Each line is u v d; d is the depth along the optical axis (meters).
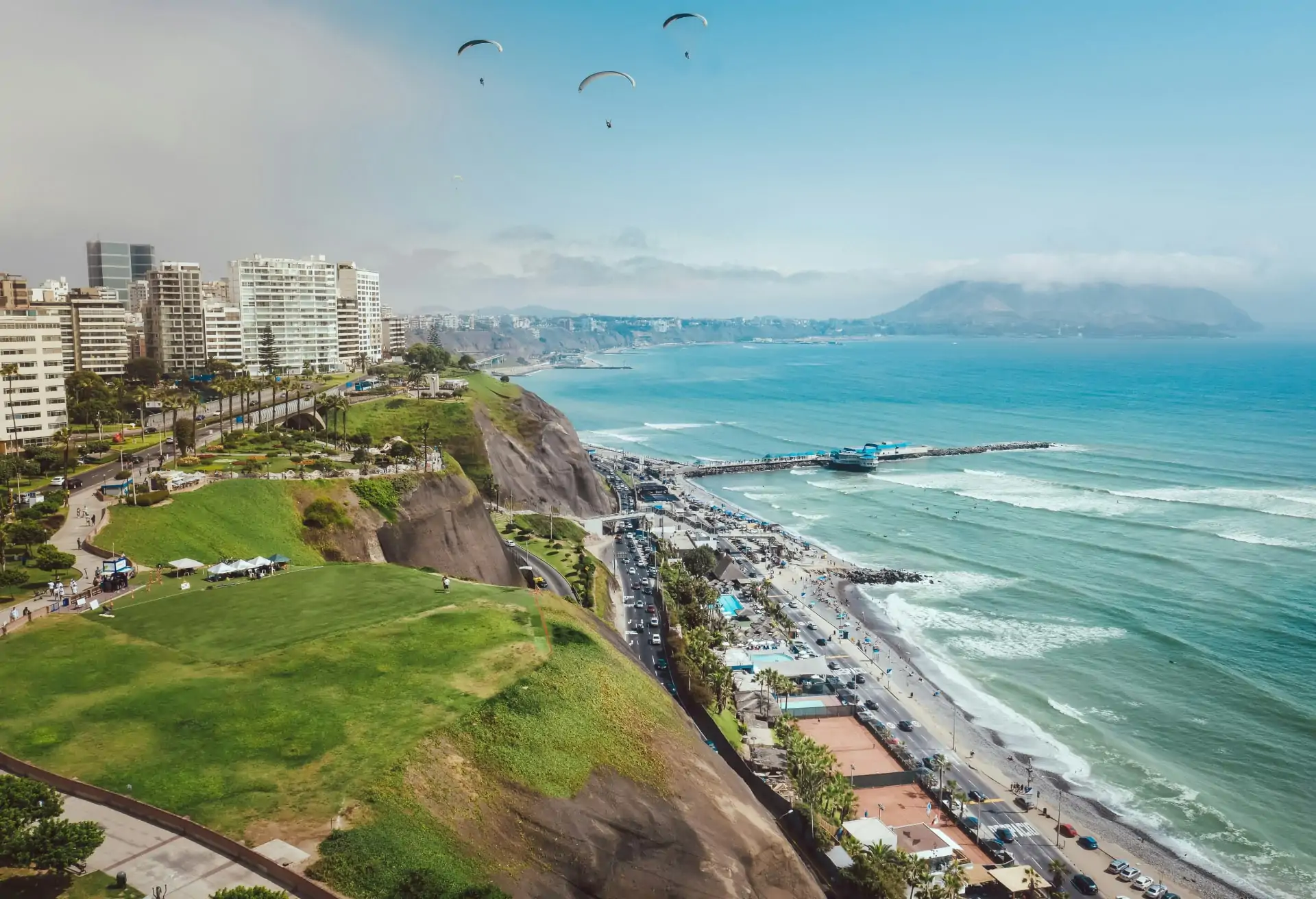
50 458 134.88
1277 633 157.25
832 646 156.25
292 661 75.81
